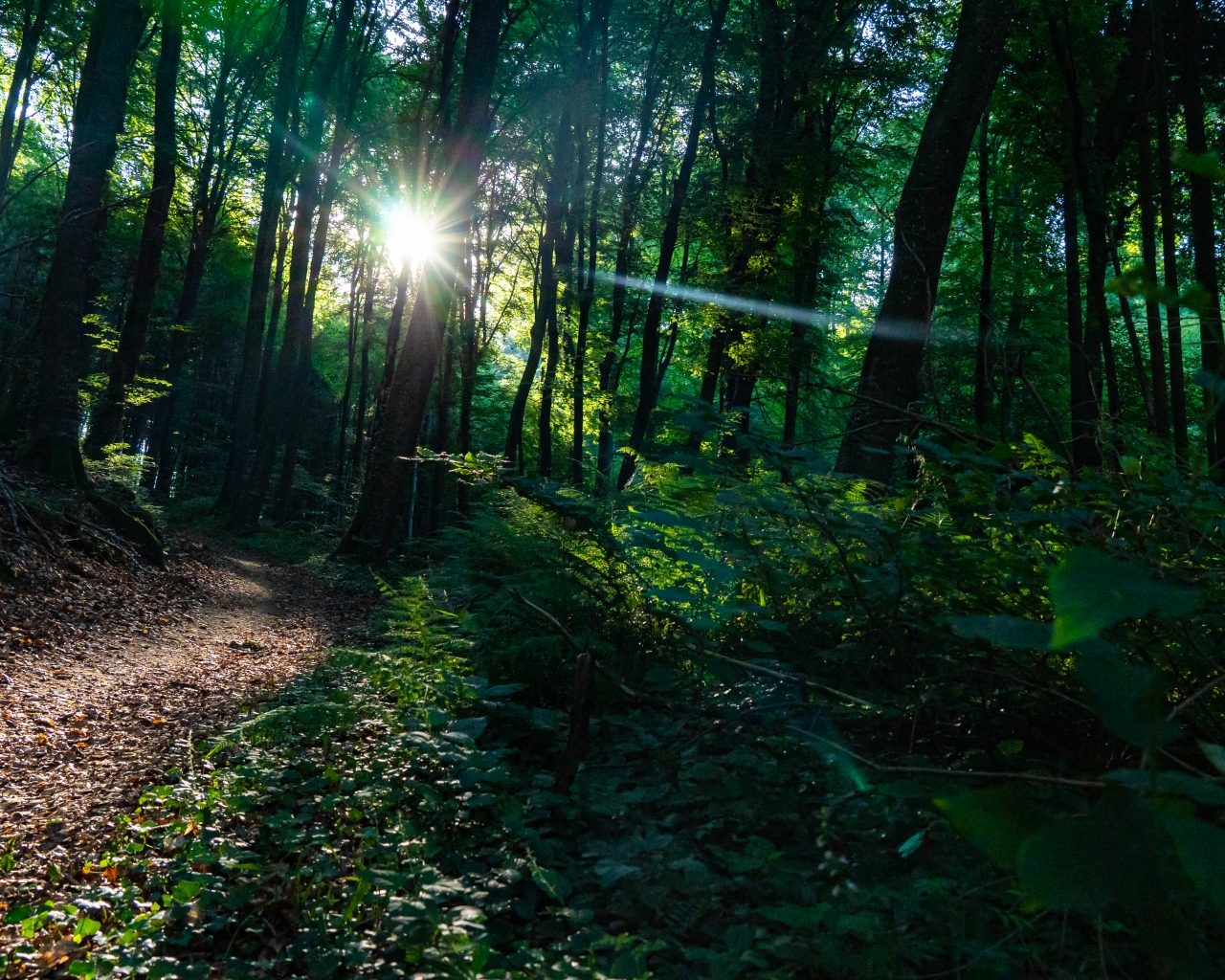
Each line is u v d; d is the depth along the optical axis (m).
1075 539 2.83
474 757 3.69
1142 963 2.20
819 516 3.26
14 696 6.80
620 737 4.12
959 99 8.07
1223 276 14.33
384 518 17.27
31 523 11.12
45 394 13.36
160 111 17.91
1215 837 0.79
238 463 24.73
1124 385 13.61
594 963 2.46
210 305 36.19
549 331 23.89
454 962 2.45
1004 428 3.72
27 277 29.36
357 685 5.44
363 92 27.56
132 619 10.46
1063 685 3.00
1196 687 2.56
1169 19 12.41
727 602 3.52
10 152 19.45
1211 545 2.65
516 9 23.81
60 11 19.28
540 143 25.31
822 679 3.57
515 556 5.57
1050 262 18.70
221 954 3.02
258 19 24.09
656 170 24.69
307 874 3.43
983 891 2.51
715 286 18.86
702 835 3.12
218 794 4.30
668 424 3.36
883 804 2.83
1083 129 14.20
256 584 15.50
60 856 4.00
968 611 3.01
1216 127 14.28
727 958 2.34
